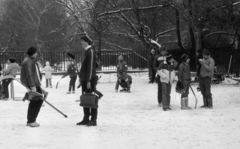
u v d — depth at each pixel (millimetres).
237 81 21594
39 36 43656
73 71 18703
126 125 8859
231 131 8062
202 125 8867
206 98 12367
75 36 38250
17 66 16203
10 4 46781
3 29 46156
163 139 7207
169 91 12070
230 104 13039
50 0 40562
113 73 32406
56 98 16250
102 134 7633
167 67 11945
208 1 20562
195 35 23062
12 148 6305
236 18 22797
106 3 26641
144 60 35312
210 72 12156
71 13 29750
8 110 12023
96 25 31984
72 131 7922
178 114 10891
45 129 8156
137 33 25328
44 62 34625
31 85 8344
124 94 17625
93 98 8414
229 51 25734
